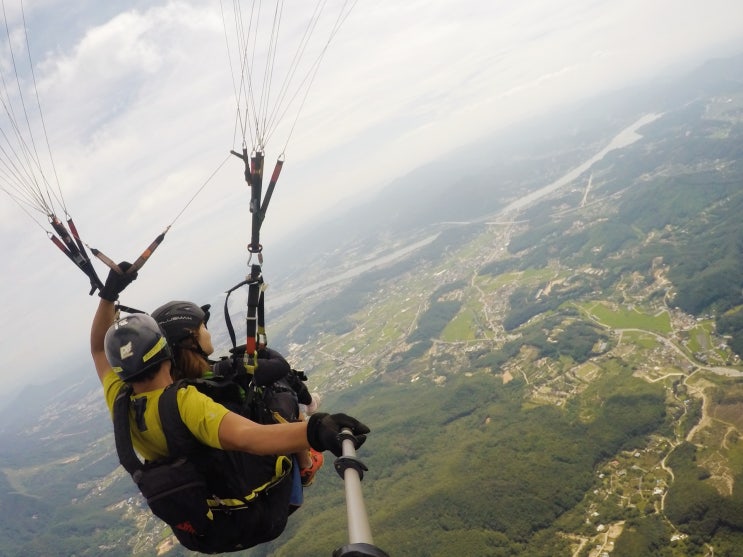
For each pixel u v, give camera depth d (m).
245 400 3.62
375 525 79.50
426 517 77.25
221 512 3.17
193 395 3.04
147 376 3.19
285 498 3.43
